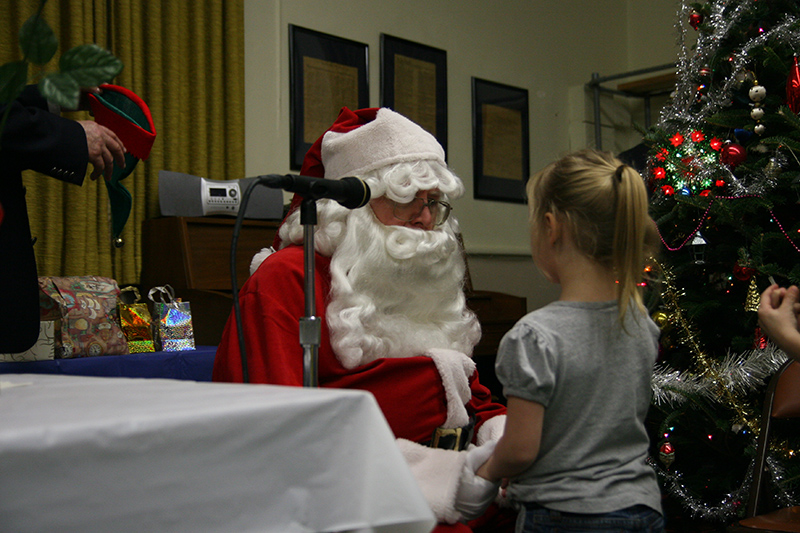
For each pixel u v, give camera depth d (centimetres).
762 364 229
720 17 256
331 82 387
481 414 159
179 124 322
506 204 485
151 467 61
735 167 241
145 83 316
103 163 165
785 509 163
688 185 246
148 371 230
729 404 237
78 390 82
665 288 253
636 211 110
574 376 107
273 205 310
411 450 123
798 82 231
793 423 232
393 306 163
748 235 238
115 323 235
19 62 68
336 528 71
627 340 113
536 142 508
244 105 346
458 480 115
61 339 217
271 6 365
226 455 65
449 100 452
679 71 278
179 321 254
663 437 248
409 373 150
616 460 109
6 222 152
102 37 299
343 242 159
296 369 140
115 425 59
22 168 154
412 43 429
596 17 556
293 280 150
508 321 382
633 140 564
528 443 104
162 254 288
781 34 241
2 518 54
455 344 168
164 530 61
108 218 299
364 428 73
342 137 169
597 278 114
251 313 147
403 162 163
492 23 481
